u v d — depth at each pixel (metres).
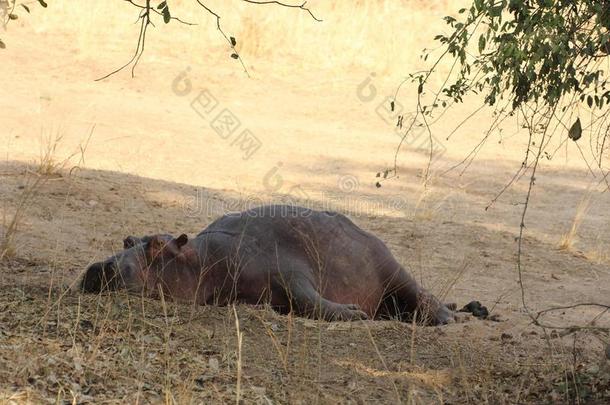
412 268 31.64
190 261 22.78
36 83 56.94
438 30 72.69
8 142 43.62
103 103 54.75
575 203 45.38
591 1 18.12
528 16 18.34
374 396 18.31
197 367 18.70
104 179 37.53
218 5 73.25
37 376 16.94
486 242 36.41
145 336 19.83
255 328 21.44
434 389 18.94
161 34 68.56
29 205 31.95
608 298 29.66
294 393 17.86
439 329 23.27
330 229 24.84
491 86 20.89
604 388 18.91
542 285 31.17
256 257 23.50
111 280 21.70
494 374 20.14
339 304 23.50
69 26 68.12
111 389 17.02
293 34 69.88
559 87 18.75
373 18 73.81
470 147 54.59
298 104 60.19
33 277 24.12
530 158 53.28
